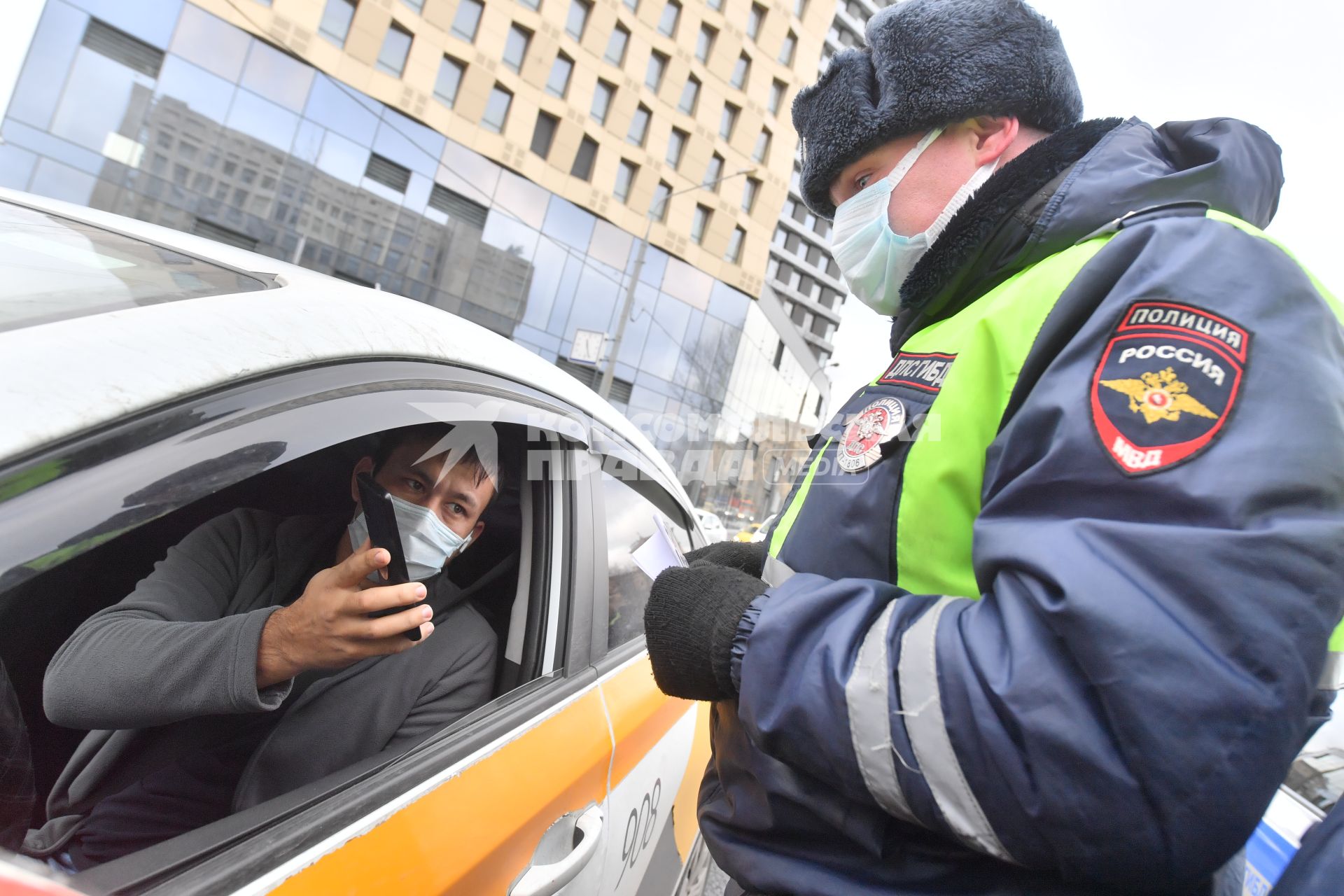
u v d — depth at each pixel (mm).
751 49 23266
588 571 1321
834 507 729
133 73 14242
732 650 629
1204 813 434
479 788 879
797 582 648
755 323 25297
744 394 25422
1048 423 569
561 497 1285
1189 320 539
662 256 22266
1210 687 432
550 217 19828
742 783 746
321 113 16109
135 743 912
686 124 22219
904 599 597
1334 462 480
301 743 953
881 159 911
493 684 1169
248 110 15352
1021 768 483
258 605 1079
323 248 16609
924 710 524
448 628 1147
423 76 17266
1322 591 451
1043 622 500
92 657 828
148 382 592
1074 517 529
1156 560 469
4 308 616
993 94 815
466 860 797
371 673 1027
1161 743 434
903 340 954
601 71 20203
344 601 793
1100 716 465
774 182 24750
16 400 520
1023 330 646
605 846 1129
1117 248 614
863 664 557
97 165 14141
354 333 811
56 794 849
